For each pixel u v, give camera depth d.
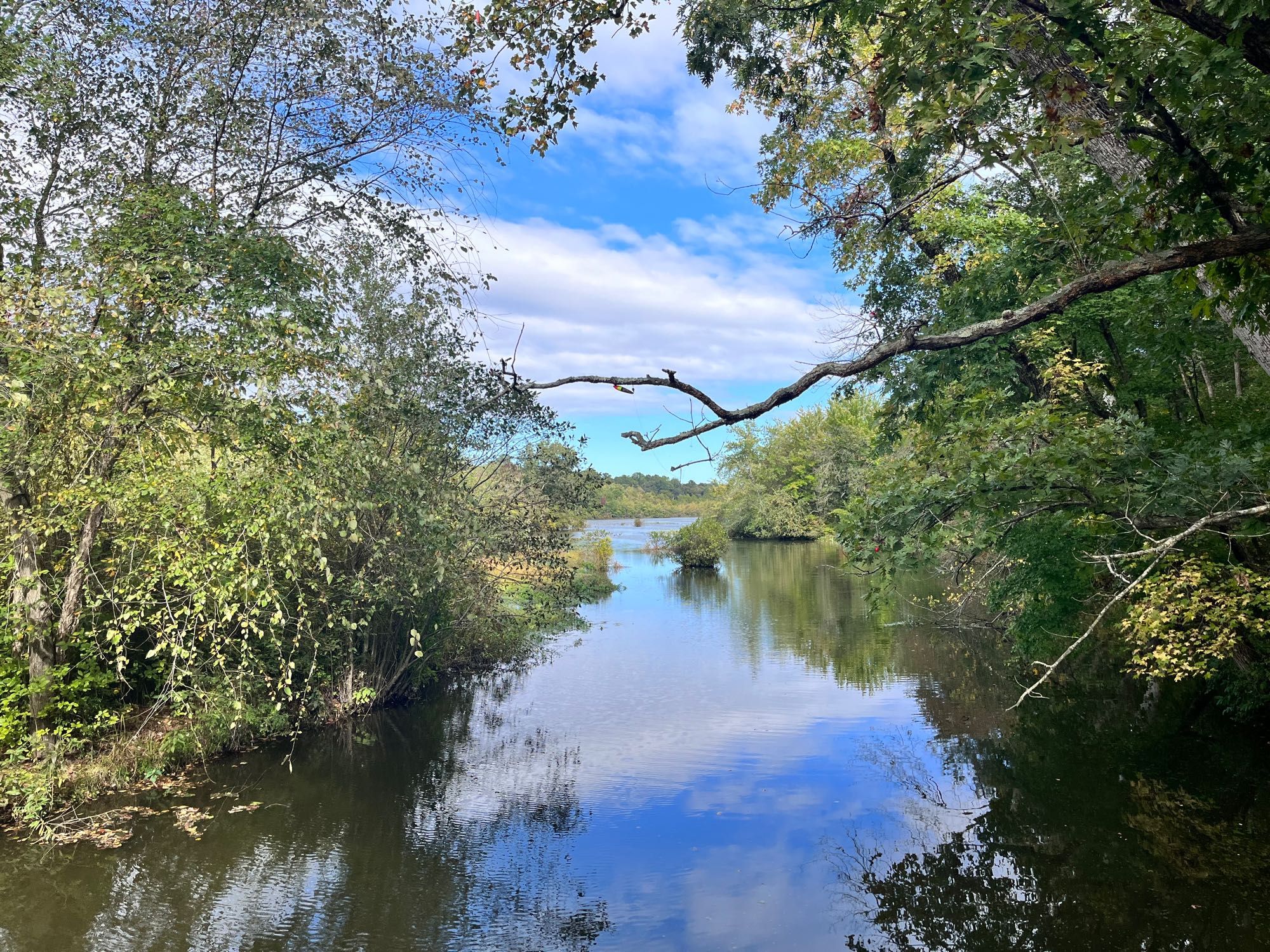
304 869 7.16
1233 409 10.03
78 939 5.98
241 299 7.47
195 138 9.55
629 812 8.45
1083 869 6.75
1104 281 3.93
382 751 10.68
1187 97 3.85
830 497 39.19
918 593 23.94
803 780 9.28
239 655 10.62
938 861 7.11
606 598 27.19
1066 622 10.38
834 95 7.95
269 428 7.66
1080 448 6.69
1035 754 9.91
